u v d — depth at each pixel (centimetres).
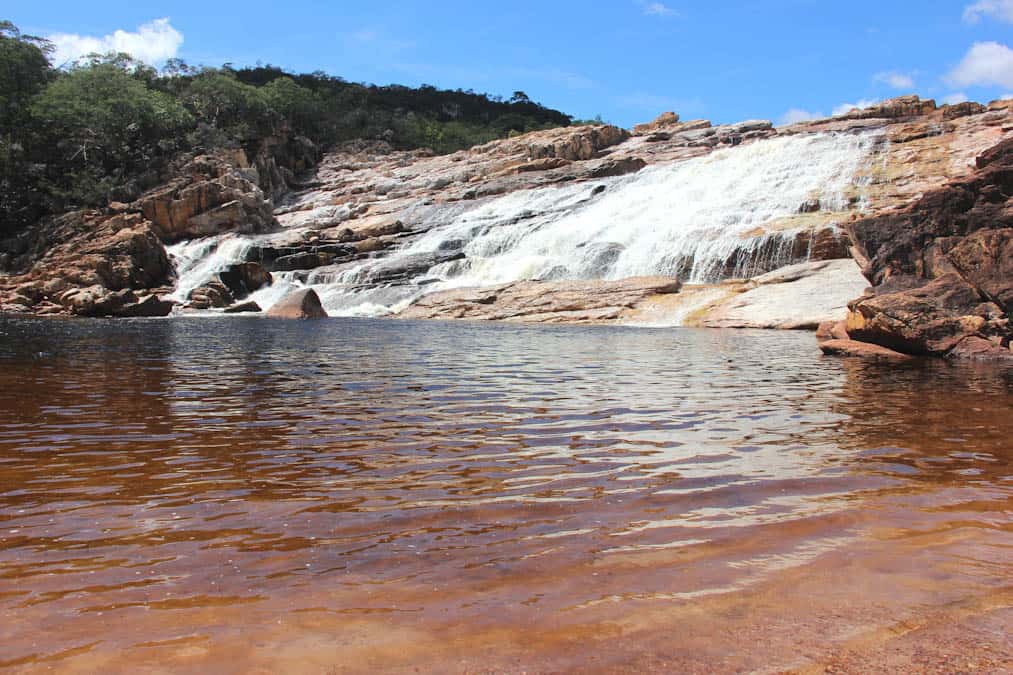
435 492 479
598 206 4359
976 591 329
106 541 388
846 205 3378
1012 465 557
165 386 970
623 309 2680
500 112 14362
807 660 268
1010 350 1358
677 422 727
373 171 7544
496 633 290
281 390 941
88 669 261
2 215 5012
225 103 7106
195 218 4812
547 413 777
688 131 6800
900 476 524
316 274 3897
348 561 362
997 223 1514
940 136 4156
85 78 6091
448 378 1068
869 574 347
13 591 325
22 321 2555
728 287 2714
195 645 279
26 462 552
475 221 4616
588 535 400
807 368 1217
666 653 274
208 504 452
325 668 264
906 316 1426
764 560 365
